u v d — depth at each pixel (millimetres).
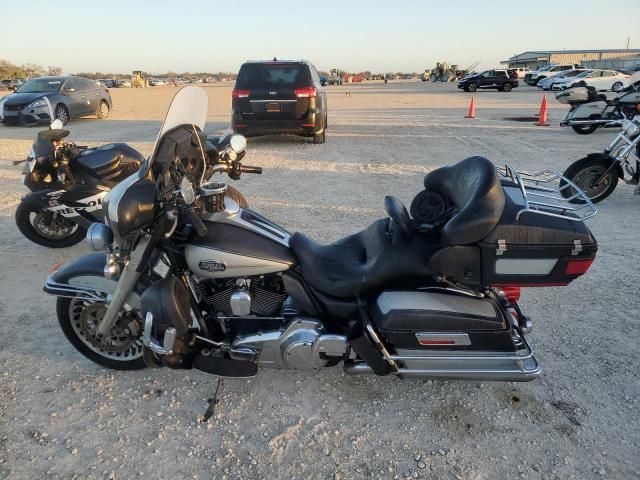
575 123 11883
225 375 3023
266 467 2682
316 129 11648
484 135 13562
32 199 5180
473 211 2621
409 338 2875
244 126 11492
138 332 3209
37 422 2988
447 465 2688
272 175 8914
